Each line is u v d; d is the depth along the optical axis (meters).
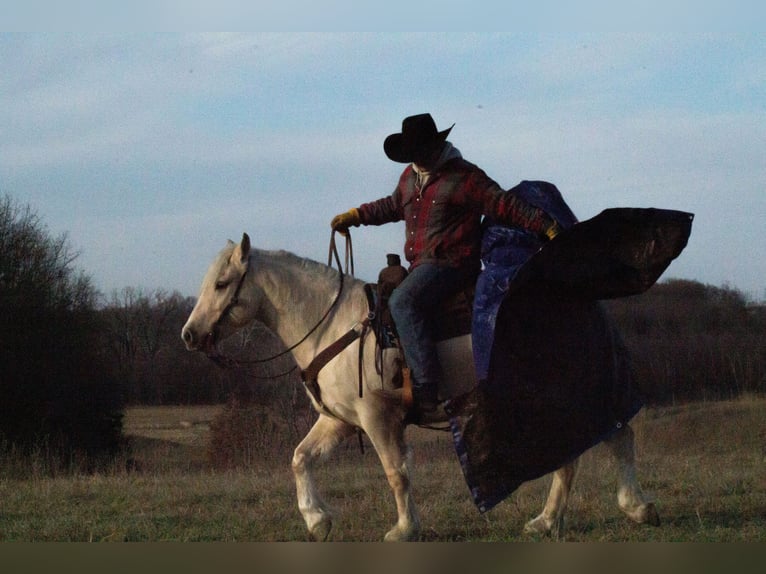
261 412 19.83
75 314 27.56
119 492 9.08
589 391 6.28
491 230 6.26
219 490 9.01
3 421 25.34
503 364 6.05
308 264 6.75
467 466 6.09
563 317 6.23
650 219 5.84
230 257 6.67
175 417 31.80
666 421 20.83
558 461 6.19
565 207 6.36
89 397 26.97
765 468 10.13
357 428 6.77
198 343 6.59
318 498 6.59
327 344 6.51
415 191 6.37
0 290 26.28
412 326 6.09
